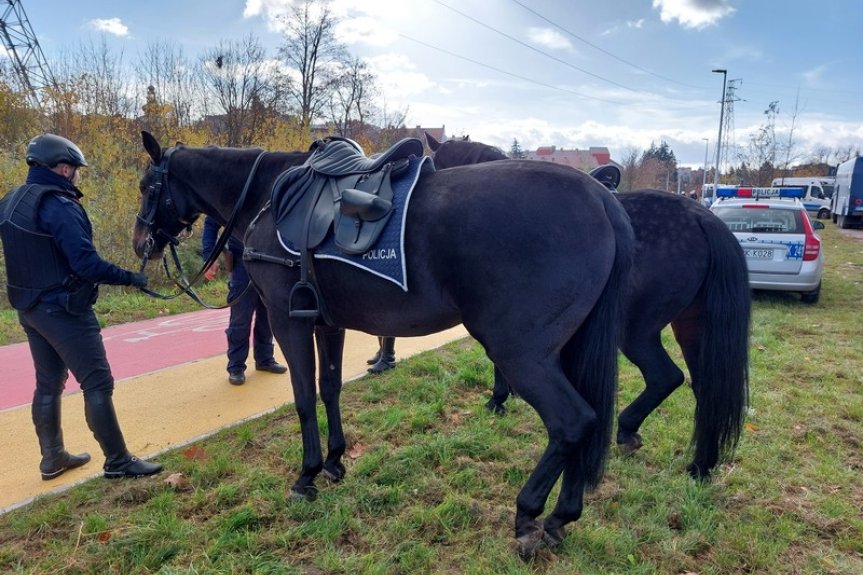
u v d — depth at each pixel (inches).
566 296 95.6
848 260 563.5
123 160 404.5
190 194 145.6
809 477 135.4
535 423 164.2
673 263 128.7
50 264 120.8
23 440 153.1
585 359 99.3
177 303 333.7
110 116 524.4
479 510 118.2
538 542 105.0
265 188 133.2
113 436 130.0
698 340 140.0
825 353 241.9
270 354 211.0
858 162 938.7
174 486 127.6
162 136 503.2
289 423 163.2
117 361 225.8
